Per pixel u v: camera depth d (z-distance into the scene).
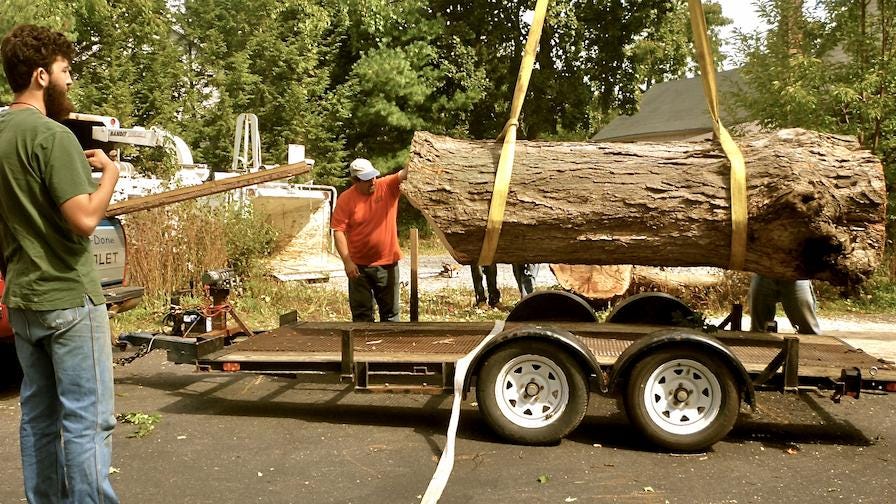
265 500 3.80
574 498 3.84
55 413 3.11
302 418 5.34
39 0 11.62
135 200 6.33
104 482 3.01
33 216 2.86
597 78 27.12
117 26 20.23
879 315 11.04
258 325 9.06
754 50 13.77
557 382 4.70
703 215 4.75
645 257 4.98
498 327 6.07
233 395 6.04
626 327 5.88
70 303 2.92
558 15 24.94
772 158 4.70
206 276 6.41
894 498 3.89
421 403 5.81
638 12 25.92
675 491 3.96
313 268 13.65
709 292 10.88
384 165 26.66
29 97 3.02
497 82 27.78
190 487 3.98
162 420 5.26
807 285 6.31
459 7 27.22
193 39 24.30
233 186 6.41
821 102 12.98
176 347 5.57
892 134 12.73
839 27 13.12
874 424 5.31
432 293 12.05
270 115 24.73
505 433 4.71
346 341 4.94
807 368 4.77
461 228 4.95
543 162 4.96
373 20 25.20
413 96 25.48
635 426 4.61
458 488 3.97
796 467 4.37
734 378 4.52
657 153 4.98
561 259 5.09
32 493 3.09
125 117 19.34
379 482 4.06
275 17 24.27
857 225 4.70
